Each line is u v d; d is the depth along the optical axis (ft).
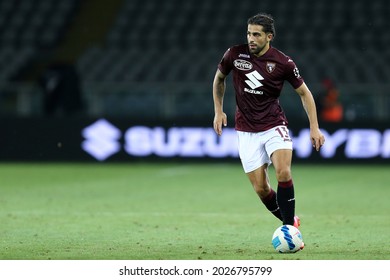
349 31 341.21
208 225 126.52
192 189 191.01
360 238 111.75
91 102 283.18
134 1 359.87
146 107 282.15
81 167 259.39
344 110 277.23
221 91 104.01
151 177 224.12
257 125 99.14
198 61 321.52
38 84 320.29
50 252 98.53
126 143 274.16
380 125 266.16
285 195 98.02
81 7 366.02
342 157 267.59
